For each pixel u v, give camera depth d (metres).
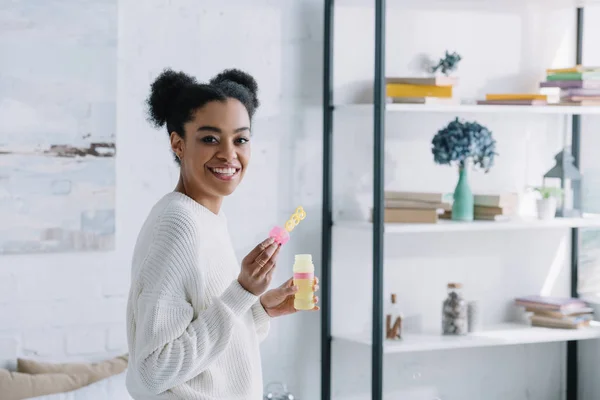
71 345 3.42
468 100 4.05
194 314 1.97
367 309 3.98
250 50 3.72
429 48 4.02
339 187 3.90
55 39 3.32
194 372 1.94
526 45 4.20
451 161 3.87
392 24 3.94
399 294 4.02
